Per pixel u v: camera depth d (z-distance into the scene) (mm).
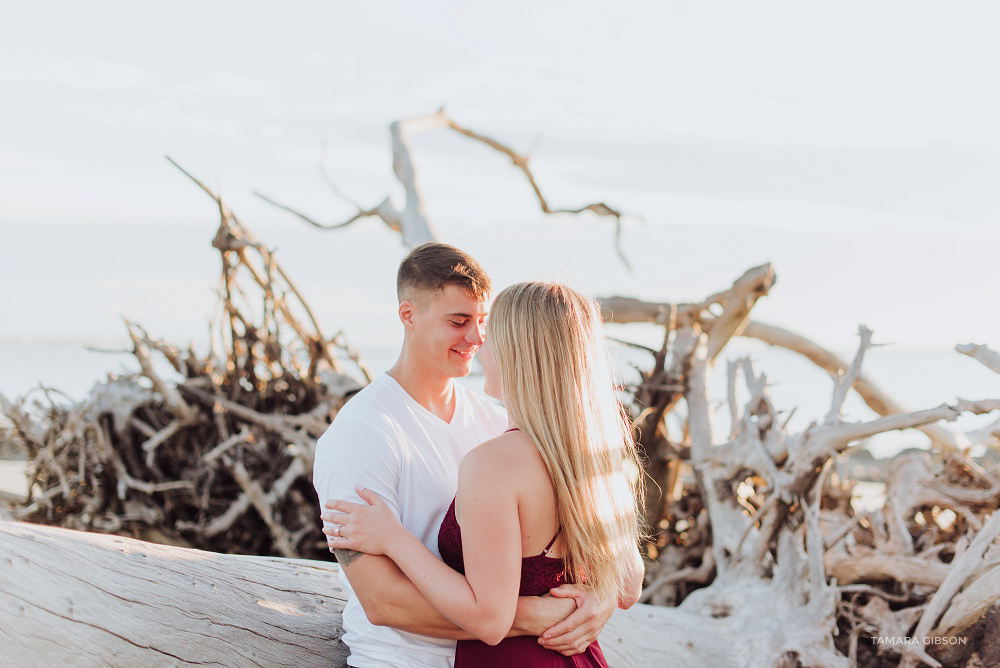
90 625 2025
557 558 2053
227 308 4711
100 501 4406
